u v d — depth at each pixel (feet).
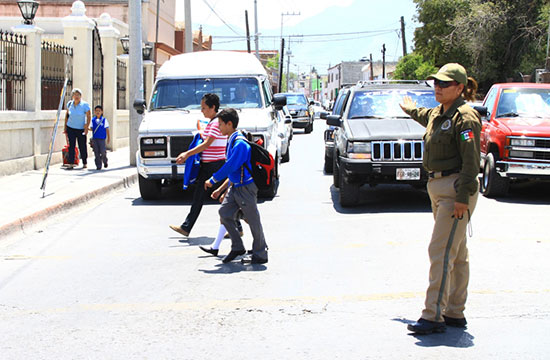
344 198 36.83
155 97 43.42
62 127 57.11
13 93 49.32
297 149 80.12
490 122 42.24
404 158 35.09
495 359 15.26
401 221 32.96
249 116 40.91
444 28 152.15
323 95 582.35
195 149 28.60
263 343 16.48
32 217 32.71
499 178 40.24
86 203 40.04
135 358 15.64
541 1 133.18
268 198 41.29
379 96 40.57
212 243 28.86
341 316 18.52
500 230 30.30
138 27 56.13
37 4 49.98
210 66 44.47
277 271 23.66
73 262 25.61
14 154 48.60
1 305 20.17
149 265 24.94
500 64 139.85
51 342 16.83
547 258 24.97
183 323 18.12
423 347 16.06
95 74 65.92
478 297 20.11
